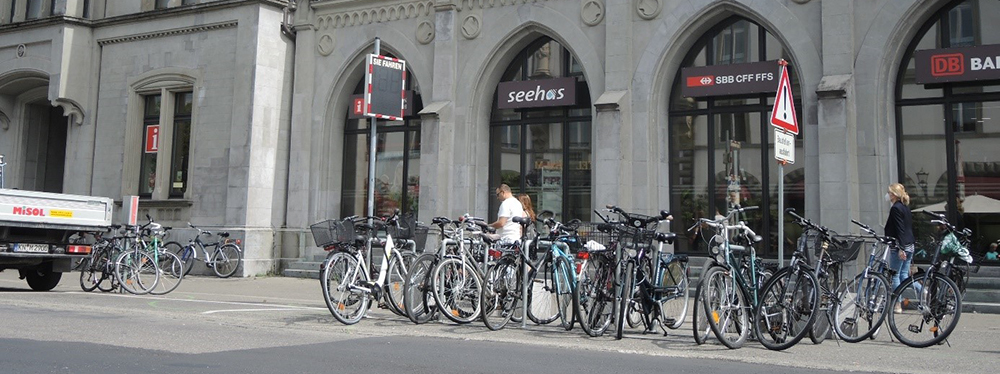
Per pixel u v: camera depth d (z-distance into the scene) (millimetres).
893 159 14422
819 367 6895
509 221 10945
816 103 14703
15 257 13289
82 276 14234
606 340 8484
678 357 7379
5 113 24812
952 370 6793
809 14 14930
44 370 6051
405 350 7457
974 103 14117
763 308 8008
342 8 19781
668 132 16516
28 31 22672
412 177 19312
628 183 16047
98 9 22734
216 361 6609
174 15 20906
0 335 7914
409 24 19016
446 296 9289
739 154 15883
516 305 9484
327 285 9242
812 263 8195
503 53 17969
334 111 19953
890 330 8500
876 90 14328
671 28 16031
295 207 19766
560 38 17281
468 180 17922
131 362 6484
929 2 14055
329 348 7500
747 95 15828
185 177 21062
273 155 19828
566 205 17453
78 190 22078
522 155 18047
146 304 11875
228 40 20188
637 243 8695
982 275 13578
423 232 10680
